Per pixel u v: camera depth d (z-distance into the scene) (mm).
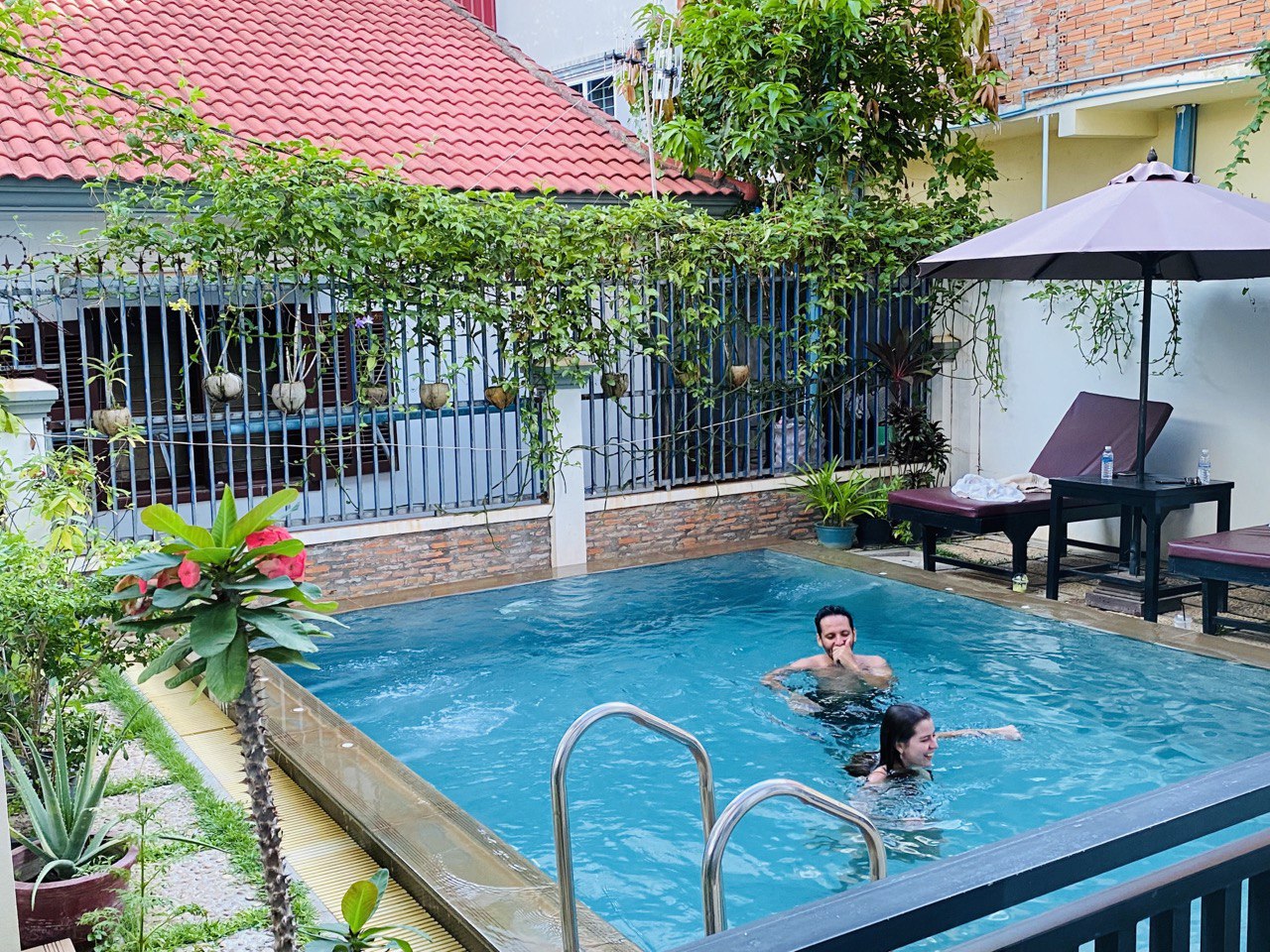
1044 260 9305
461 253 10172
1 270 10305
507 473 10883
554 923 4074
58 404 10852
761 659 8008
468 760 6359
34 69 11148
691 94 13469
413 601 9664
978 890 1463
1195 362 10312
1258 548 7668
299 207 9219
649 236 11031
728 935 1383
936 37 12727
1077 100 11633
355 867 4812
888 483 12422
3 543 5168
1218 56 10398
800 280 11984
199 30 13906
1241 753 6070
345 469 12180
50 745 5344
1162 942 1709
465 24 16500
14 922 1778
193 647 2654
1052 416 11727
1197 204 8000
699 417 11914
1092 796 5602
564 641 8562
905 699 7098
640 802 5762
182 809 5332
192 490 8992
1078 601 9328
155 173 10086
